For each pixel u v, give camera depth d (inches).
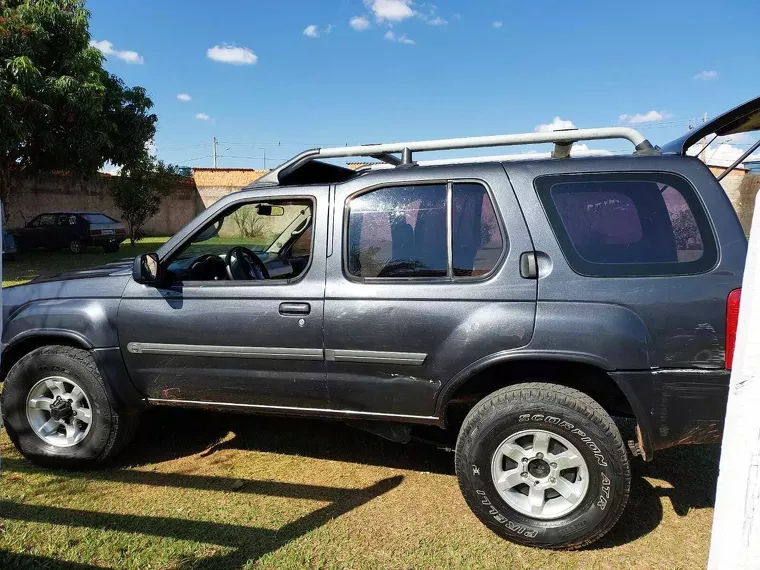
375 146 128.9
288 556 106.3
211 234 137.7
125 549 108.0
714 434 103.4
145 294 131.0
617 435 104.1
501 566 104.3
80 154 614.9
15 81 524.1
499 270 110.8
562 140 120.5
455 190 117.2
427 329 113.0
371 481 138.5
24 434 141.0
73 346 139.7
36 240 773.3
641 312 103.4
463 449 111.0
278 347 122.1
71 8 581.6
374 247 119.9
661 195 107.6
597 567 104.2
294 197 126.8
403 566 104.0
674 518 120.9
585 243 108.9
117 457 150.4
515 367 118.2
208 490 132.7
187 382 130.3
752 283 61.3
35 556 105.1
